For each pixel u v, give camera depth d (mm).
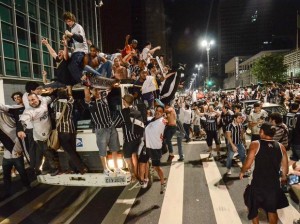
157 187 6871
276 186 3932
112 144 5594
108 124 5477
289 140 7105
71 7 31922
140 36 130125
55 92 6062
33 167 6180
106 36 64375
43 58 25062
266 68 51875
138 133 5676
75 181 5617
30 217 5355
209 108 10023
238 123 7574
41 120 5527
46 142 5688
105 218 5195
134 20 129875
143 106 6820
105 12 63812
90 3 38469
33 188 7094
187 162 9344
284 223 4797
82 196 6426
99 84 5426
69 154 5613
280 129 6621
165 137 9297
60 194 6613
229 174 7668
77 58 5797
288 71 57719
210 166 8727
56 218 5273
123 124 5656
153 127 6281
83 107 6379
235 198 5977
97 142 5492
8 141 6395
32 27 23562
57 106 5570
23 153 6707
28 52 22797
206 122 9938
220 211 5340
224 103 13023
